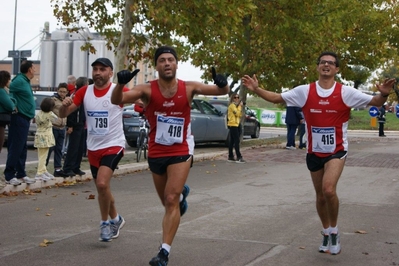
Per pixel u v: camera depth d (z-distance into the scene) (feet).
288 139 74.54
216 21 53.42
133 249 24.34
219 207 34.30
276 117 156.56
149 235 26.84
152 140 21.85
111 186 42.11
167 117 21.48
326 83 23.04
